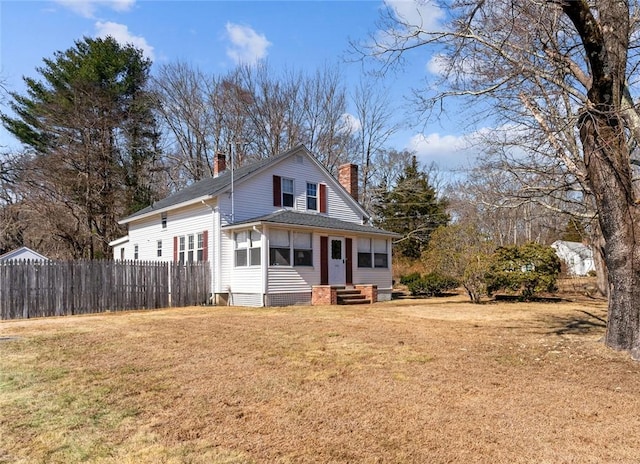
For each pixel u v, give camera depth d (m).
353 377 5.61
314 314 12.93
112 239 30.72
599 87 6.42
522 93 8.24
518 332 9.20
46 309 13.72
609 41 6.60
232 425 4.03
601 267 20.09
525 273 17.89
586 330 9.34
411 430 3.86
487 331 9.34
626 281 6.66
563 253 32.38
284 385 5.26
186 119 34.81
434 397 4.77
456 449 3.48
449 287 22.55
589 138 6.71
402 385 5.23
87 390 5.14
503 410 4.35
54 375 5.83
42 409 4.51
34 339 8.59
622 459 3.29
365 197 34.88
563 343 7.76
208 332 9.30
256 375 5.73
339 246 19.14
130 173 32.09
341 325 10.29
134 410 4.46
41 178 26.05
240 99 35.00
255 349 7.42
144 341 8.27
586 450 3.44
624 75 6.68
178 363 6.45
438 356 6.82
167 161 35.34
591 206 9.62
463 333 9.06
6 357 6.97
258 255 16.81
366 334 8.93
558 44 7.49
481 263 17.36
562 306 15.56
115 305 15.20
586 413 4.26
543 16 6.62
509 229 27.52
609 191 6.63
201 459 3.36
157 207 22.02
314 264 18.00
